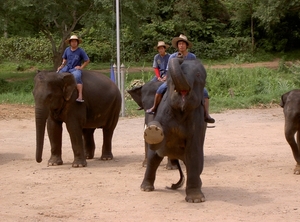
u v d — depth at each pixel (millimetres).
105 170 11500
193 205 8414
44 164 12367
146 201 8711
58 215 7926
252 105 24938
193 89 8266
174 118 8422
